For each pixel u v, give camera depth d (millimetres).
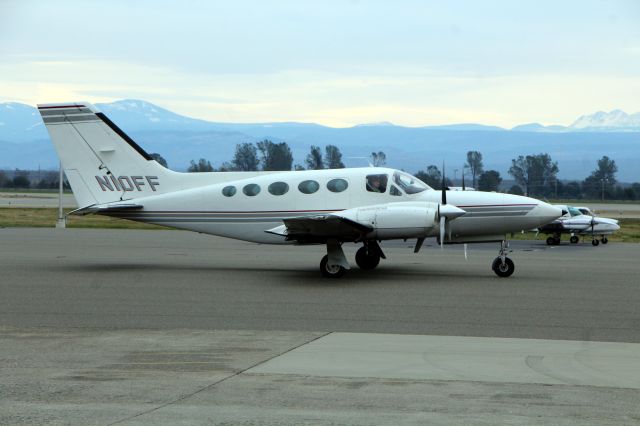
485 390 11727
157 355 14164
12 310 19422
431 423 10102
